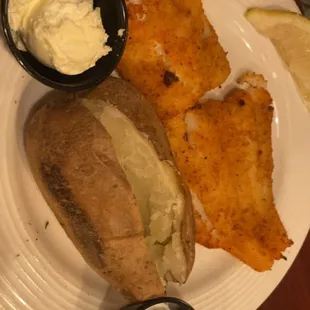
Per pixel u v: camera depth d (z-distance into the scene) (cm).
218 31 26
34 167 21
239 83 27
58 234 23
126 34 21
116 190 20
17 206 21
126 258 21
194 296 26
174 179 22
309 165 29
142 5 22
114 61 21
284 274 28
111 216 20
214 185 25
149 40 22
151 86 23
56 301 23
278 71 28
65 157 20
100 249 21
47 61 20
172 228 22
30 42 19
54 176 20
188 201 23
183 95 24
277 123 28
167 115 24
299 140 29
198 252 27
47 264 22
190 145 24
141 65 23
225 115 25
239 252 26
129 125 21
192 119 25
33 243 22
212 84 25
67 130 20
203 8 25
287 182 29
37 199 22
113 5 21
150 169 22
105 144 20
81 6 20
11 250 21
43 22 19
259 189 26
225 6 26
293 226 29
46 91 22
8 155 21
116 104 22
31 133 21
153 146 22
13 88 21
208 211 25
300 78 28
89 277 24
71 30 19
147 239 22
